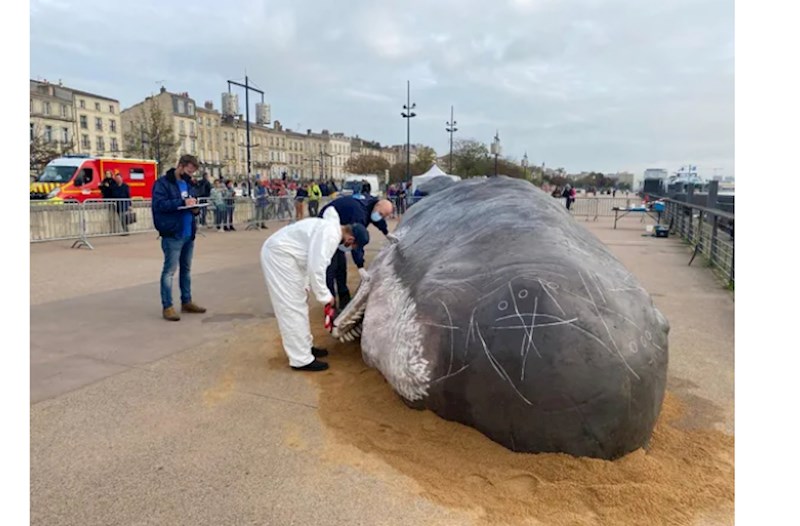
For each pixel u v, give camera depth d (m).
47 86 74.06
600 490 3.06
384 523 2.92
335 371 5.02
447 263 4.05
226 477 3.34
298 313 4.95
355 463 3.47
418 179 22.08
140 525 2.90
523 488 3.16
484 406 3.39
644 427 3.36
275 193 26.53
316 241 4.79
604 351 3.18
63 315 6.95
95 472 3.39
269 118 27.75
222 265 10.73
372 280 5.04
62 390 4.61
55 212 14.27
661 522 2.91
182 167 6.64
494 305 3.42
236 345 5.79
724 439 3.86
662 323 3.75
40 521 2.92
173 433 3.89
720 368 5.30
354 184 36.28
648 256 12.65
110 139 83.75
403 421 3.87
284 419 4.09
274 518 2.96
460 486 3.20
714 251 10.95
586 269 3.56
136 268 10.37
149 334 6.18
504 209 4.62
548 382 3.17
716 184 14.72
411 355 3.75
